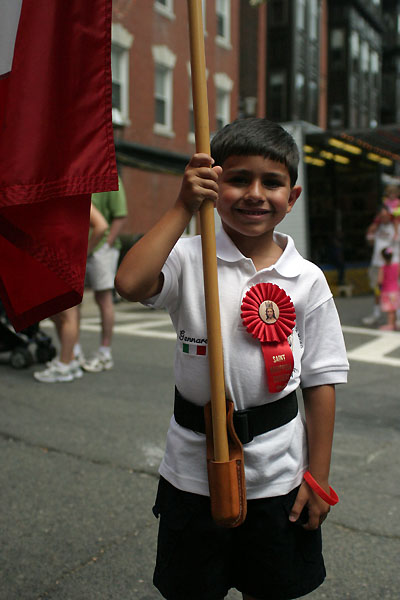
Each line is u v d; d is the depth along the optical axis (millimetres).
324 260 17656
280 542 1603
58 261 1526
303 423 1713
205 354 1567
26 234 1524
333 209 18391
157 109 18297
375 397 5066
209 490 1538
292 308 1600
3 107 1495
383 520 2824
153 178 17859
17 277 1633
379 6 36938
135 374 5758
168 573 1631
